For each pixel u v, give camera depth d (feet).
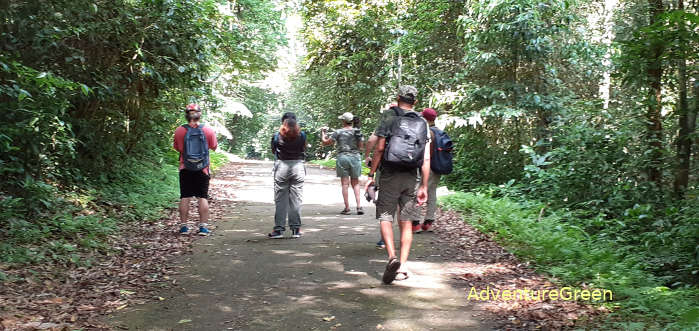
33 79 18.88
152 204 28.32
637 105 29.22
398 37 52.31
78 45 24.11
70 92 23.20
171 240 21.34
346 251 19.65
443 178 43.21
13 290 13.60
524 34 35.58
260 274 16.40
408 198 15.80
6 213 18.17
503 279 15.69
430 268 17.08
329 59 66.49
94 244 18.72
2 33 20.08
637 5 34.76
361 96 65.92
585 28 39.50
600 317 12.12
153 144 38.88
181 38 26.96
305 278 15.94
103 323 11.92
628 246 21.17
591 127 30.50
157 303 13.50
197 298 13.96
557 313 12.44
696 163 26.45
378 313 12.75
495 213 25.67
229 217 27.81
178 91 35.65
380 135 15.69
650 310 12.75
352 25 59.77
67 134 24.31
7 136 18.16
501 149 41.45
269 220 26.99
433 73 47.91
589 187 28.14
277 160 22.09
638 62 25.89
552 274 16.07
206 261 18.06
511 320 12.10
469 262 17.88
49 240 18.51
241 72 70.69
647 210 23.82
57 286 14.47
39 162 21.34
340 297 14.05
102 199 26.03
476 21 36.94
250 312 12.86
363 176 55.21
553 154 30.32
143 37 25.39
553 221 23.58
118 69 26.61
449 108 45.14
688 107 26.00
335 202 33.96
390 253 15.42
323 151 118.52
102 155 29.58
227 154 100.94
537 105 36.22
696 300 13.94
